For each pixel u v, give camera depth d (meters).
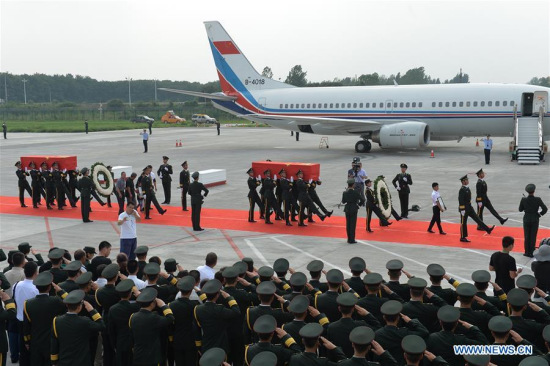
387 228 21.88
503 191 28.19
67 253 12.89
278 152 48.25
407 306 9.20
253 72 50.81
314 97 47.78
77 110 148.38
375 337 8.19
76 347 8.69
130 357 9.35
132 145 57.97
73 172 26.67
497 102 41.00
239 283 10.60
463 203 19.39
